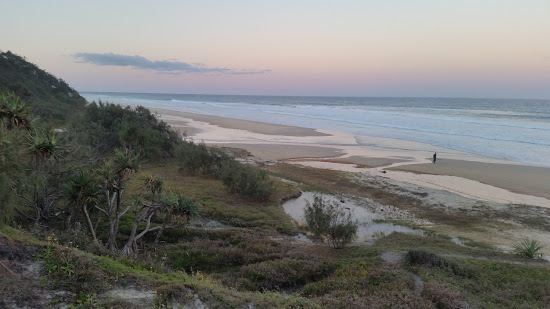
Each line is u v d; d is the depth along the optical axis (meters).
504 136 52.84
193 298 8.08
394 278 12.54
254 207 22.55
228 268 14.54
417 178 31.09
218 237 17.48
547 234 19.66
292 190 26.55
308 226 19.02
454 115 90.69
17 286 7.12
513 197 26.38
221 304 8.10
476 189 28.14
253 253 15.43
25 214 14.29
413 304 10.39
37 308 6.74
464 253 16.45
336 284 12.36
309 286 12.54
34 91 53.97
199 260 14.66
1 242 8.12
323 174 31.72
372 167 34.94
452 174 32.34
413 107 133.62
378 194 26.67
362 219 21.86
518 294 12.09
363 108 125.81
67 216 15.94
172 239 16.86
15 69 59.44
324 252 16.22
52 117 40.88
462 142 48.12
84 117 35.19
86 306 6.96
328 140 49.97
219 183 26.98
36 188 13.29
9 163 10.57
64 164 16.22
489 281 13.11
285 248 16.14
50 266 7.87
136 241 15.66
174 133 36.56
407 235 19.08
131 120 35.03
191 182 26.50
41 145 11.41
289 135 54.22
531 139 50.06
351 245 17.52
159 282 8.39
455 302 10.70
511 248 17.66
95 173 15.62
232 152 39.50
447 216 22.44
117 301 7.30
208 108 114.25
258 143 47.03
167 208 14.88
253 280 13.17
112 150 30.86
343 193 26.94
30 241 8.58
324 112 102.25
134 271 8.85
